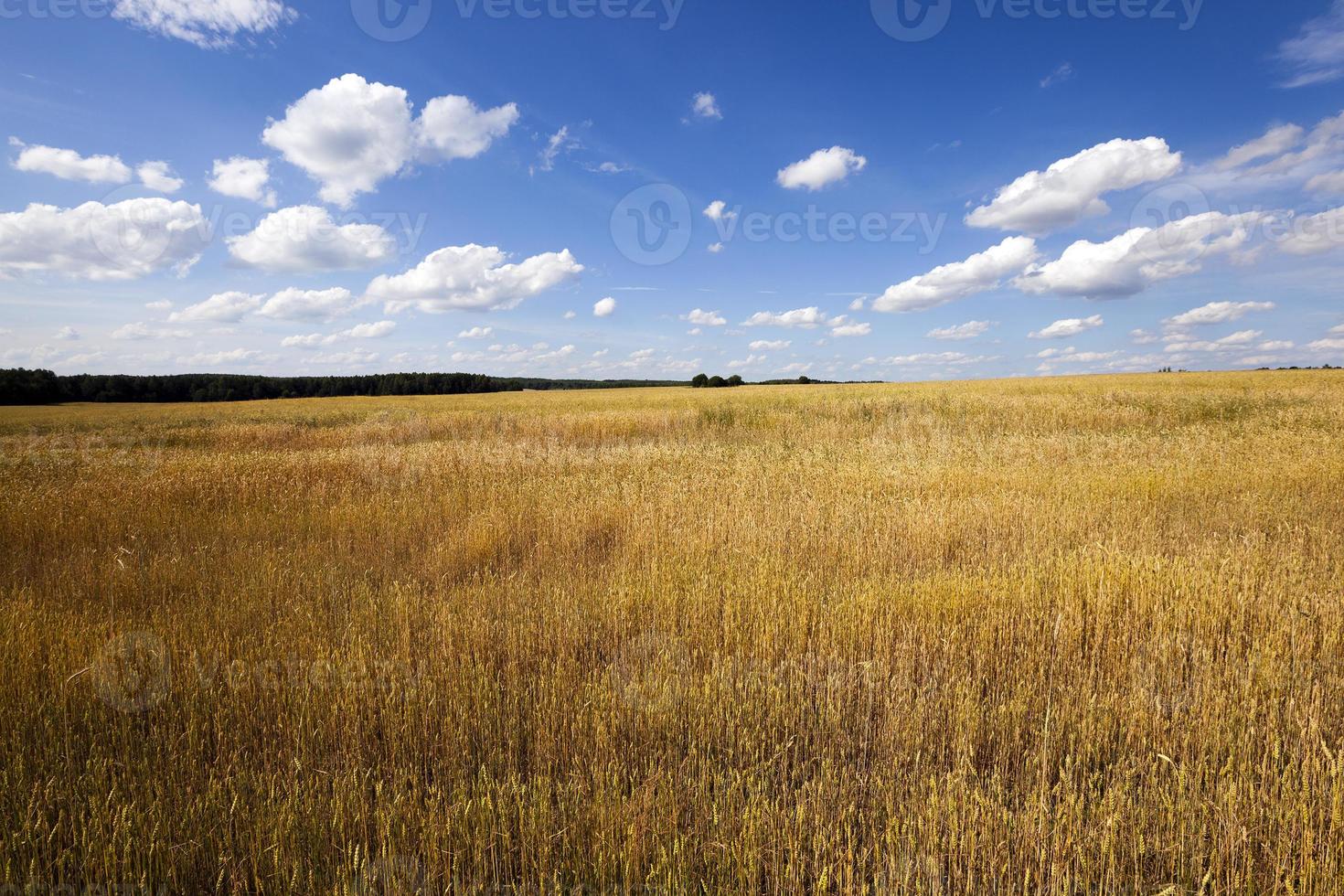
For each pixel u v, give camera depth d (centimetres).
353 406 3859
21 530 671
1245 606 417
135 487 882
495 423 2097
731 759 286
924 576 512
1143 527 621
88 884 216
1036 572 486
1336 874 215
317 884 220
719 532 632
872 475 930
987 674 353
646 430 1923
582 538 639
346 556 593
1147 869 229
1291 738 288
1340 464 886
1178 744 286
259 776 269
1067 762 267
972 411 1967
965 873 225
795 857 225
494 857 224
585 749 286
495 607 450
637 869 219
